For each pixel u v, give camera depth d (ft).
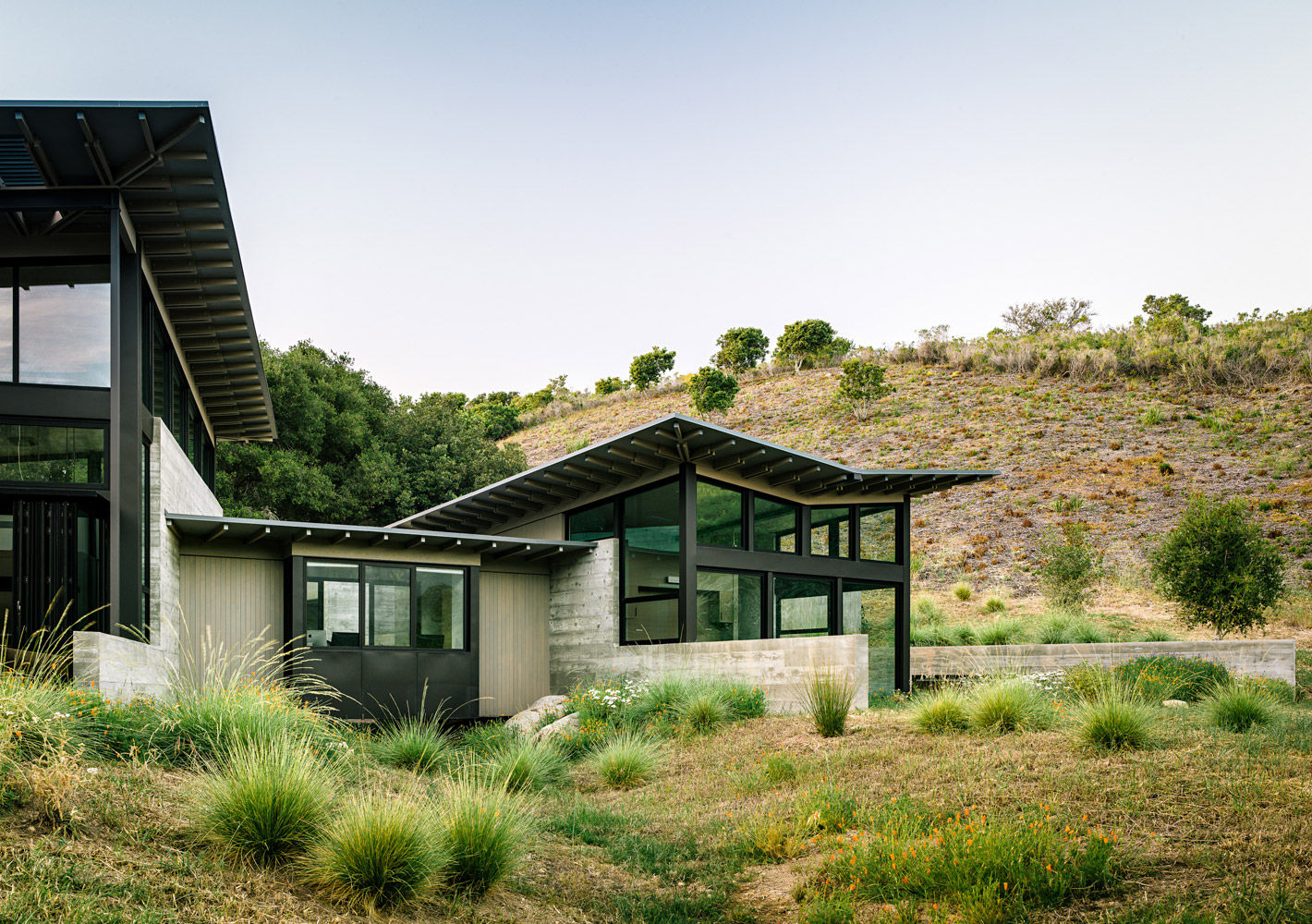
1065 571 72.08
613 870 21.85
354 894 16.42
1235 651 51.55
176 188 33.50
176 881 15.03
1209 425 106.73
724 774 30.94
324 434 91.30
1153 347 127.65
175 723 23.44
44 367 34.63
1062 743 28.04
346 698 43.93
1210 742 26.53
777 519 53.83
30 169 31.73
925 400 131.75
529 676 53.31
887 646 56.65
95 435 34.55
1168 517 88.69
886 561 57.26
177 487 43.14
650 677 47.26
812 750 31.71
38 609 32.50
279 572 45.39
